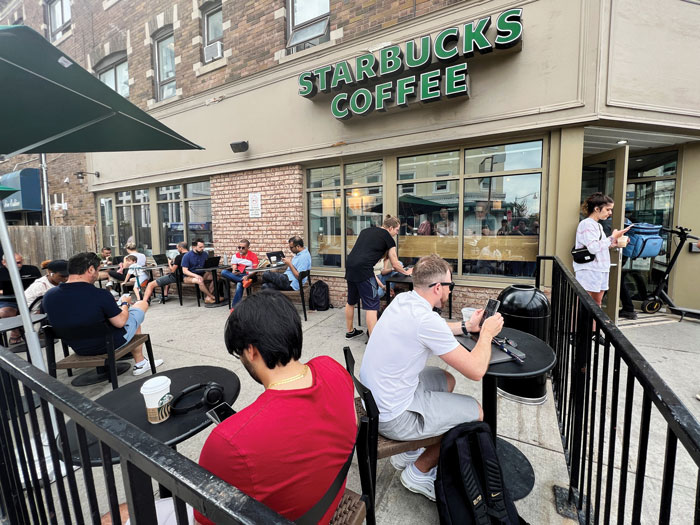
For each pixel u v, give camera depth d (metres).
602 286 3.77
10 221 11.84
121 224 8.70
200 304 6.53
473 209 4.76
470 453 1.53
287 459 0.86
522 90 4.11
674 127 4.03
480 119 4.33
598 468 1.47
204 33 6.80
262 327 0.96
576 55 3.83
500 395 2.84
